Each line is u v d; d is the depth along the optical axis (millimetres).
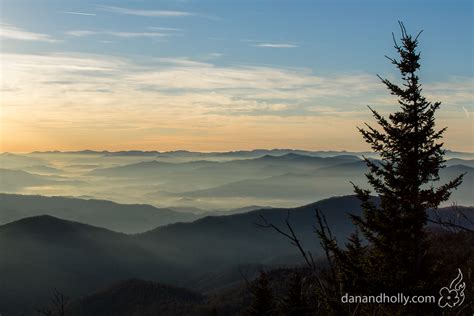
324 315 8477
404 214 14148
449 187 13828
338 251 11086
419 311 11633
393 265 13242
